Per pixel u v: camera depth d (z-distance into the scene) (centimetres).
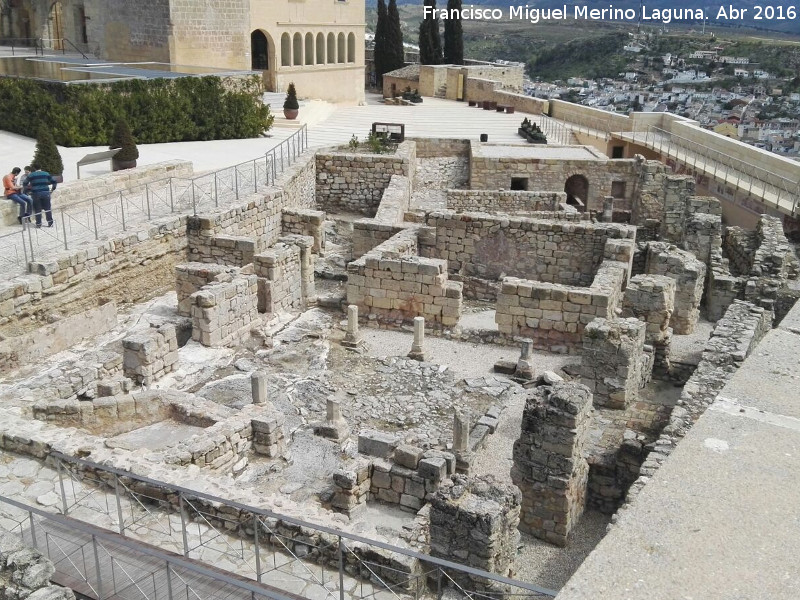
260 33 5791
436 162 4541
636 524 329
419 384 2094
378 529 1356
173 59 4928
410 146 4297
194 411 1565
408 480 1407
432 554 1094
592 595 298
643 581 302
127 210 2711
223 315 2206
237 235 2788
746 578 300
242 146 4050
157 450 1353
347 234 3572
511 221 2778
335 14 6119
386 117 5728
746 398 408
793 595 291
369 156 3922
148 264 2512
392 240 2741
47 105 3628
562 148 4578
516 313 2372
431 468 1381
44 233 2406
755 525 324
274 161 3375
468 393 2052
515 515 1138
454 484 1118
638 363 1925
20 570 828
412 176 4203
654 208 3994
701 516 330
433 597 1062
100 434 1536
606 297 2261
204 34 5038
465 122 5641
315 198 4003
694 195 3538
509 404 1989
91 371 1844
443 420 1888
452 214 2842
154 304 2483
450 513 1070
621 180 4206
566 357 2333
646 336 2170
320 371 2134
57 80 3700
